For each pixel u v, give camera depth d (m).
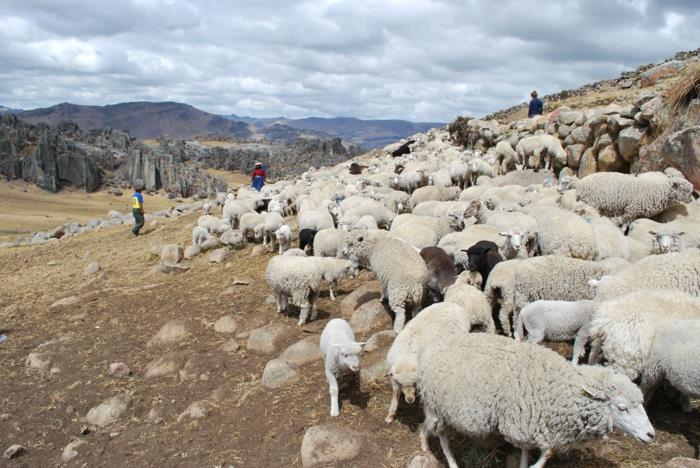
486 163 18.73
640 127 13.98
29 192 122.50
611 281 6.93
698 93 12.59
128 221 33.41
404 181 19.23
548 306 6.89
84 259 21.02
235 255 15.96
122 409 8.50
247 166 195.75
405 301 8.46
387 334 8.29
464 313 6.85
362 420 6.75
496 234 10.20
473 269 8.74
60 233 32.81
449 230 11.96
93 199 126.62
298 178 35.25
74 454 7.61
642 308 5.82
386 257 8.64
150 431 7.81
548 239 9.62
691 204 11.09
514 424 4.87
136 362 10.05
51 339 11.82
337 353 6.68
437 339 5.87
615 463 5.25
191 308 12.21
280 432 6.96
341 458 6.08
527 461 5.07
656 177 11.18
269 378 8.17
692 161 11.54
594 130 15.91
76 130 178.38
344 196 19.09
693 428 5.56
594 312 6.31
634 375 5.73
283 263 9.80
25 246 28.94
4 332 12.65
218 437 7.26
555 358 5.02
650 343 5.59
